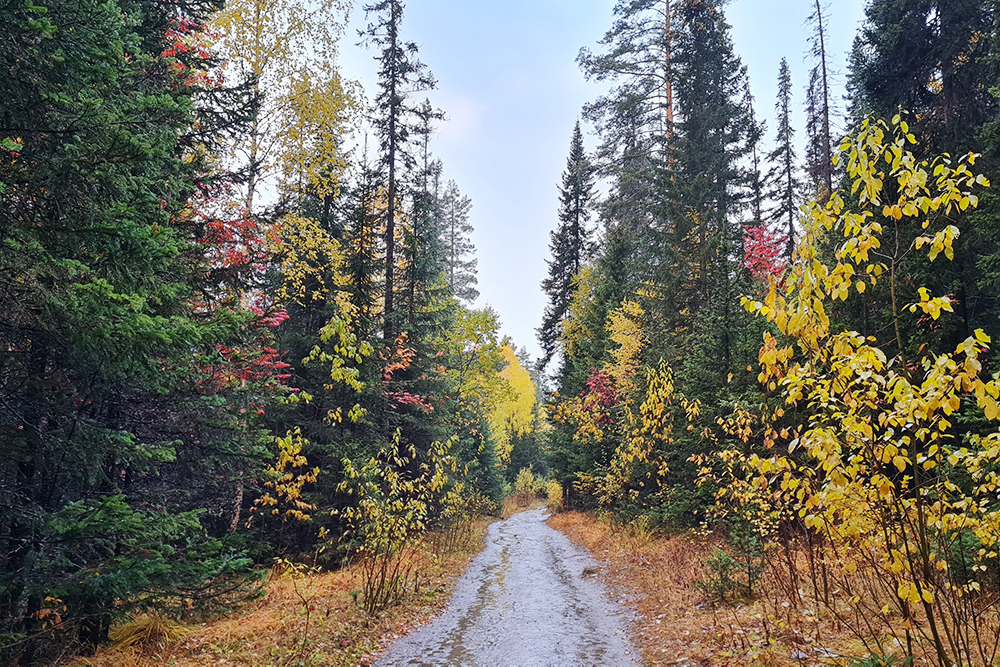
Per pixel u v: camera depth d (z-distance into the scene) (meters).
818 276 4.25
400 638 9.45
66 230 4.99
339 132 15.38
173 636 8.55
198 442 9.27
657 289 20.50
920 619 6.52
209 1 9.98
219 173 10.08
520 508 45.50
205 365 8.63
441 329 24.05
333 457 15.34
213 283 9.60
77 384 7.41
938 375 3.77
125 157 5.25
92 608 6.60
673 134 21.53
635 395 18.59
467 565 16.84
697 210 19.98
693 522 15.16
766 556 9.61
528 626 9.98
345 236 17.73
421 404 18.50
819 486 5.56
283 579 12.65
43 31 4.67
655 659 7.68
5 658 5.54
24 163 5.28
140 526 5.77
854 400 4.38
